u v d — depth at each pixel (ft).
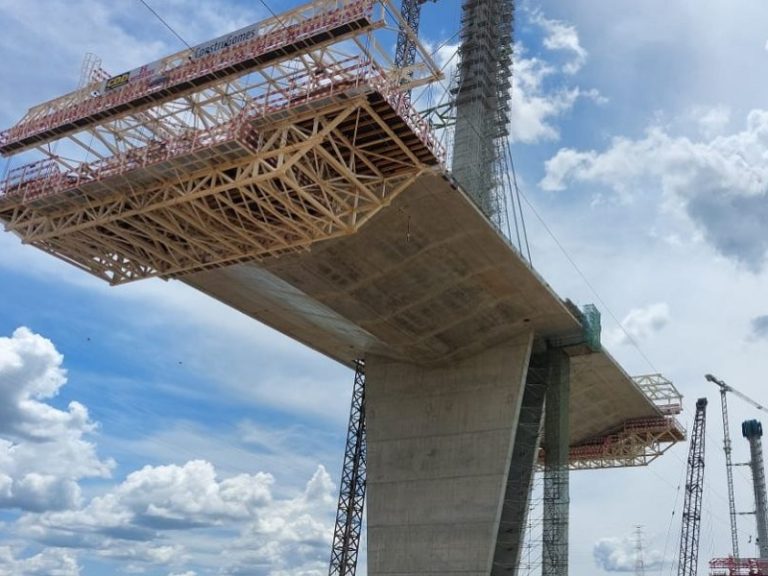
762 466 366.43
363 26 115.96
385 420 220.84
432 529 201.46
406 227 158.92
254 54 121.39
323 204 136.77
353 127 124.77
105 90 137.08
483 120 224.74
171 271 162.61
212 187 127.95
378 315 193.26
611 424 289.33
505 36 239.91
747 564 278.05
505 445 200.23
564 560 207.51
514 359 207.92
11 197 145.69
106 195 139.13
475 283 182.29
